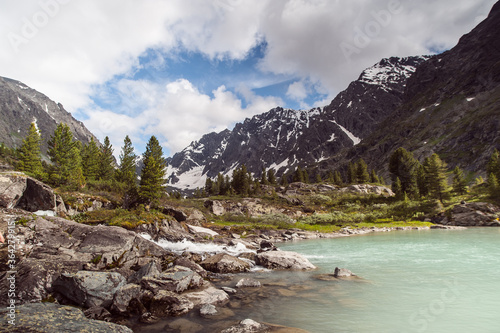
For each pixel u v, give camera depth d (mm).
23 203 27875
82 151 75875
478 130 157875
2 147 110875
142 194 46750
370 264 20172
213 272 19000
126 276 15250
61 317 8570
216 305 11539
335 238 45531
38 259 13750
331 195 104375
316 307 11062
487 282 13664
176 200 79938
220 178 144250
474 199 70750
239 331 8445
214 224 56062
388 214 73125
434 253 23453
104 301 11422
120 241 18844
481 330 8422
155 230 33094
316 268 19828
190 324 9469
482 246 26281
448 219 63219
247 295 13008
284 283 15328
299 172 139000
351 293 12891
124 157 76812
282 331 8492
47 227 16906
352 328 8898
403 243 32031
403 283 14258
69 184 47656
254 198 96062
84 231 18781
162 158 68625
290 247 35031
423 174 84250
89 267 14906
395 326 8945
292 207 90375
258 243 38500
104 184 57812
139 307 10789
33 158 68750
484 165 131625
